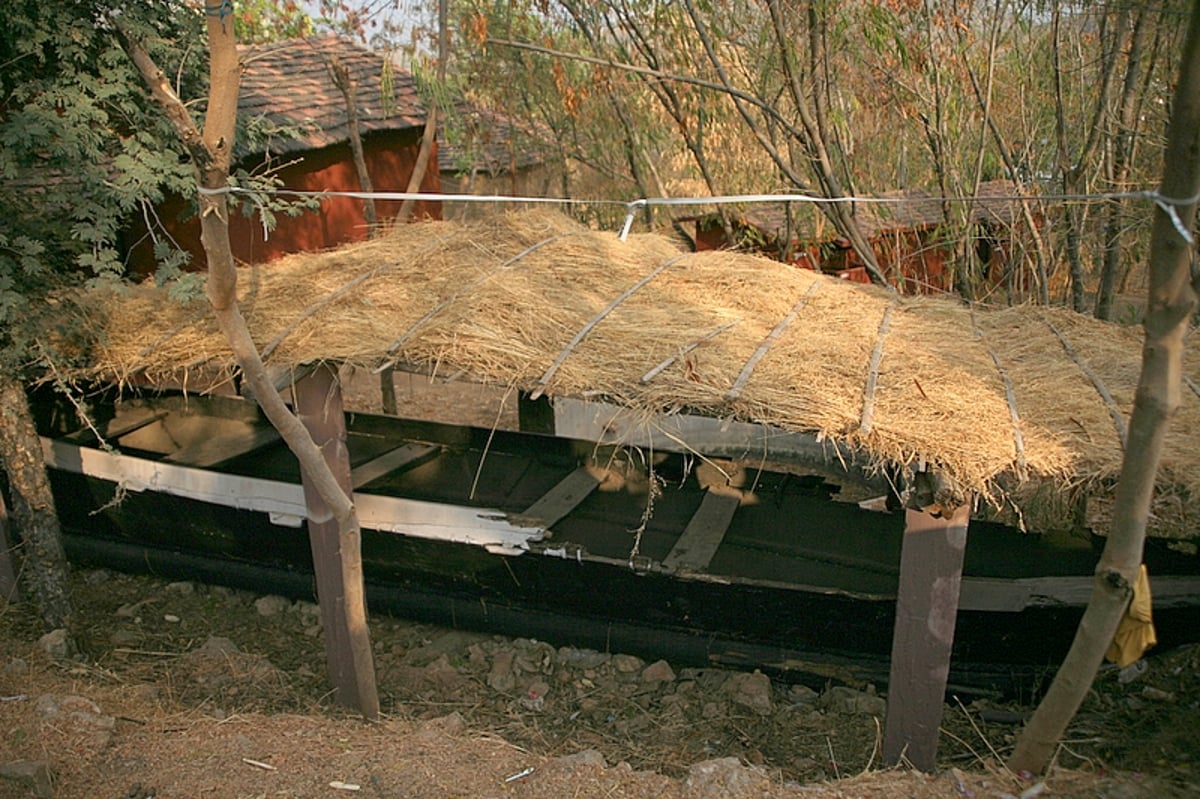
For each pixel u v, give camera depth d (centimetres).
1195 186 259
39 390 698
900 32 698
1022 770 356
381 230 802
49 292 503
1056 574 534
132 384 509
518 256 547
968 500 359
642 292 511
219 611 625
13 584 575
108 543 670
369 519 577
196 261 816
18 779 361
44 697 430
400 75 1102
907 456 354
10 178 456
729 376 397
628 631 552
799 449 709
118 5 479
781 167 718
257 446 703
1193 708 459
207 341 470
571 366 407
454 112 1005
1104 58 647
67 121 448
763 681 521
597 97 914
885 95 749
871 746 463
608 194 1034
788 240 850
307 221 945
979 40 704
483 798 367
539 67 914
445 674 538
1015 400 393
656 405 382
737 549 589
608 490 664
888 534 603
